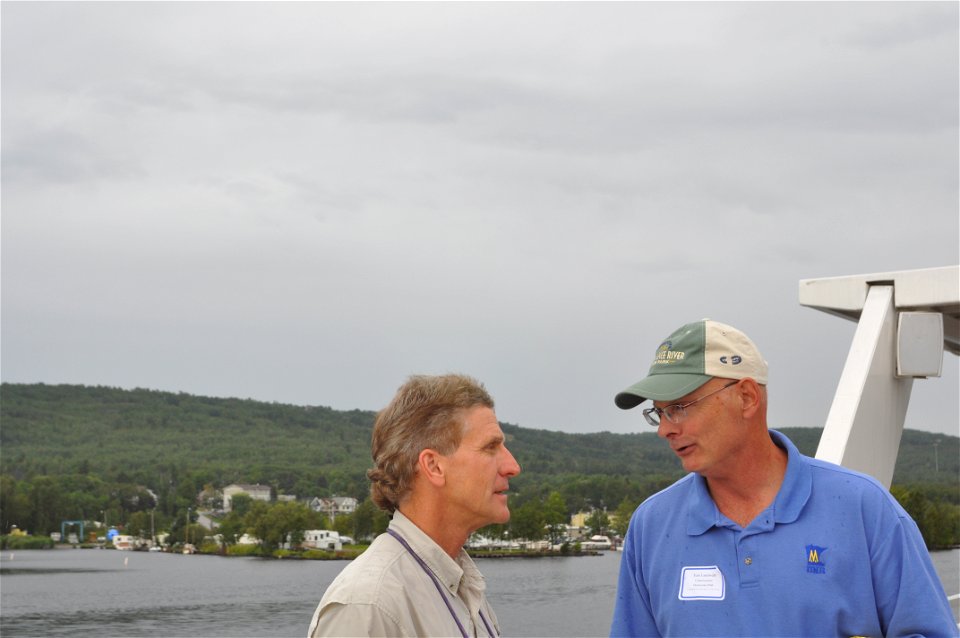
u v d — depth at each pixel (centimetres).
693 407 260
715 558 264
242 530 16288
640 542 285
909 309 548
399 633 200
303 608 6831
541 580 8156
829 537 253
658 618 277
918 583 247
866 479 260
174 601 7462
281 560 13712
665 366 264
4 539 17788
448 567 214
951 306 539
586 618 5359
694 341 262
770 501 263
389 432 220
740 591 257
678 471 18325
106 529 18750
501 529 13250
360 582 204
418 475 217
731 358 258
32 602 7500
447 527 218
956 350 652
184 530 17500
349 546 15100
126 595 8056
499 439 219
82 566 12694
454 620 211
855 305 552
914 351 524
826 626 249
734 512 267
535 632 4781
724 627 259
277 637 5241
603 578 8356
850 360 530
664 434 267
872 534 252
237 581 9656
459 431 215
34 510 18275
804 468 262
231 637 5291
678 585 269
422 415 216
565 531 13788
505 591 6988
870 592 250
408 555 212
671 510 278
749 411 261
